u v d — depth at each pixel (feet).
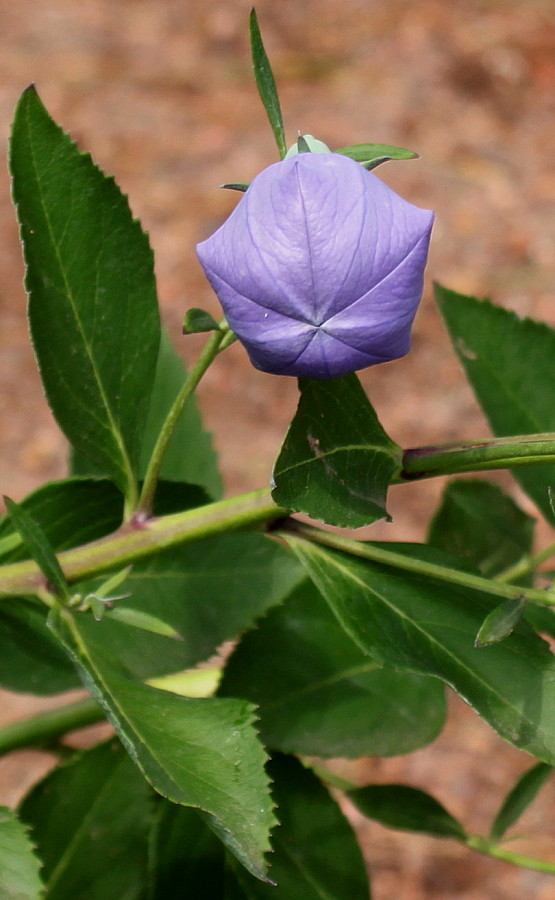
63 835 2.02
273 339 1.73
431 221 1.73
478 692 1.82
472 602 1.85
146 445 2.10
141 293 1.88
